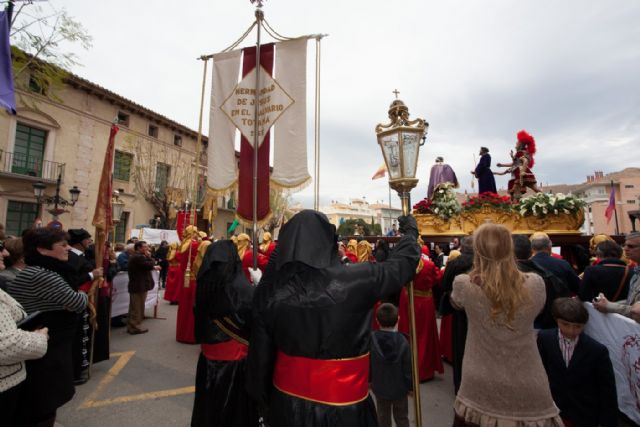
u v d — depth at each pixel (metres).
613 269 3.34
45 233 2.88
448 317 5.35
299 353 1.63
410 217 2.17
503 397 1.78
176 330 6.56
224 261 2.58
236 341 2.67
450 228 7.50
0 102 5.34
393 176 2.41
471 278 1.96
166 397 4.05
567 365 2.45
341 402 1.57
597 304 3.21
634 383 2.98
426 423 3.49
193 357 5.44
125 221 22.05
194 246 6.37
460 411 1.92
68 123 19.03
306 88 4.80
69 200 18.88
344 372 1.60
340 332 1.60
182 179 24.80
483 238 1.91
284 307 1.66
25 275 2.70
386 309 3.19
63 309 2.76
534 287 1.82
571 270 3.49
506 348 1.81
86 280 3.68
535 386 1.76
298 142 4.75
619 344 3.12
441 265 11.06
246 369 1.83
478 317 1.89
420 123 2.39
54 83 11.32
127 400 3.96
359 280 1.64
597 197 45.97
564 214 6.65
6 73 5.48
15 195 16.91
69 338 2.84
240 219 4.84
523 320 1.78
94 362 4.84
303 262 1.64
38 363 2.61
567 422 2.45
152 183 22.95
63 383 2.74
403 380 2.99
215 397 2.55
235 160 5.20
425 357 4.50
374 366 3.05
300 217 1.81
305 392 1.60
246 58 5.02
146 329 6.93
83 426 3.40
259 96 4.91
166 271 13.62
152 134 24.09
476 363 1.89
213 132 5.12
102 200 4.59
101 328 4.93
